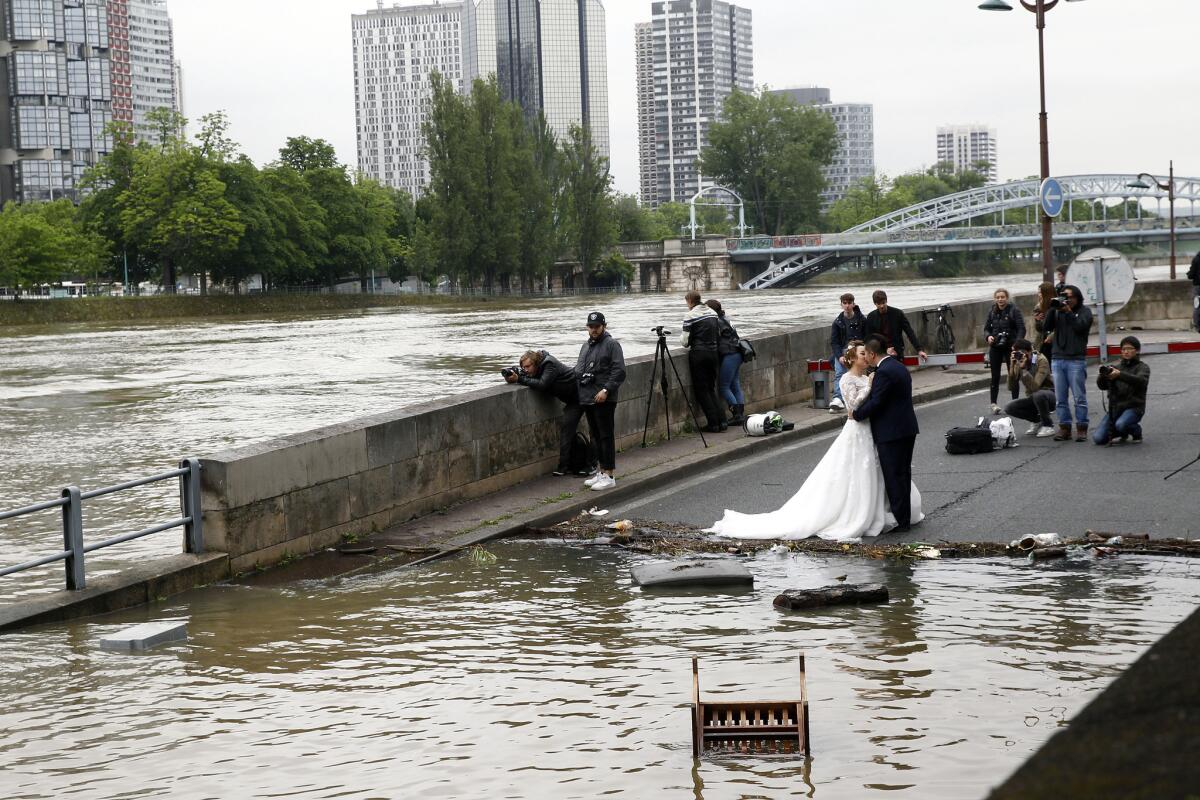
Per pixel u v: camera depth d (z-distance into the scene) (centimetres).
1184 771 143
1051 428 1617
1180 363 2347
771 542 1149
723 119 17975
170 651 858
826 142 17412
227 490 1082
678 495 1396
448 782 599
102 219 11712
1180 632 189
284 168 12100
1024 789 145
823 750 619
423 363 4334
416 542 1195
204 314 11094
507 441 1434
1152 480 1299
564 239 13850
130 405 3117
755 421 1738
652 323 6831
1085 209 17638
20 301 10250
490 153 12506
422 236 13075
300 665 814
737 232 18125
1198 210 14738
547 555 1148
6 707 741
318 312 11156
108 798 590
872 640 812
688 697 716
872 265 18112
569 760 623
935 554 1062
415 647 848
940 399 2080
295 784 603
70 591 989
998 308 1828
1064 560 1021
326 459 1184
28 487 1842
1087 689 696
